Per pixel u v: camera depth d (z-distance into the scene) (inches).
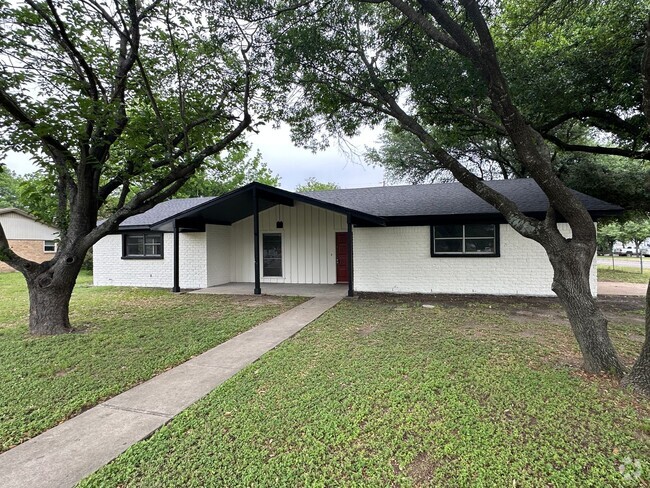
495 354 176.1
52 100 191.9
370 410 119.6
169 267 496.7
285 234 515.2
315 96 299.3
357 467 90.4
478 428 107.3
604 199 544.7
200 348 196.7
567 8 256.5
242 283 522.6
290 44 267.0
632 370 136.3
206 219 481.1
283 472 88.7
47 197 269.9
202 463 92.4
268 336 221.1
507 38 292.5
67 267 237.8
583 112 312.5
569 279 159.0
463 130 329.7
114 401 131.6
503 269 377.1
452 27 182.5
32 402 130.3
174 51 235.6
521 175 676.7
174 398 133.4
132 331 235.3
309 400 127.9
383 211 415.2
